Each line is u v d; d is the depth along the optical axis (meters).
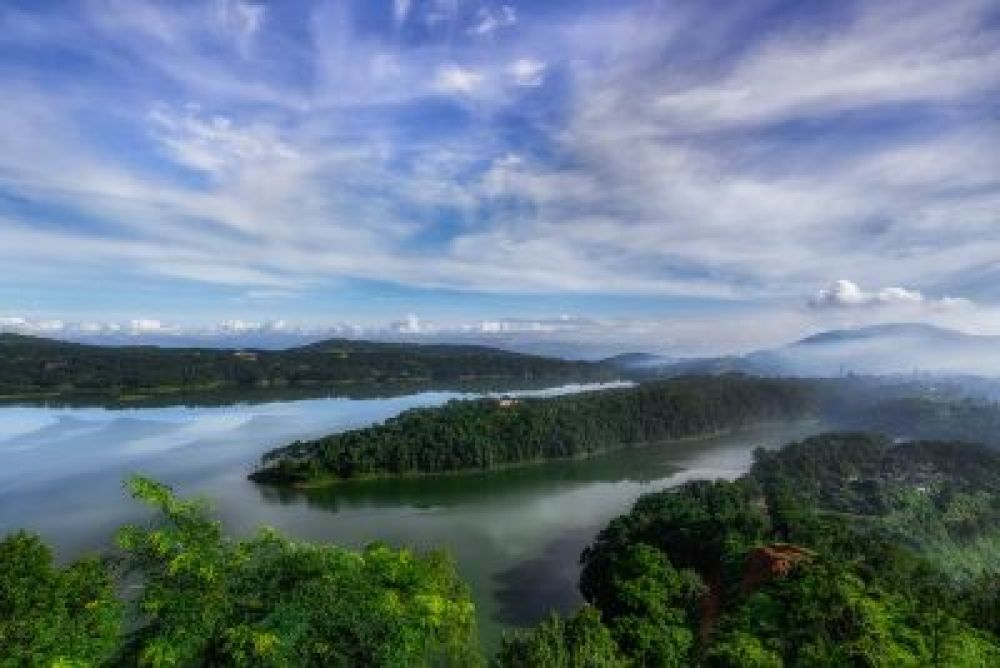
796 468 148.38
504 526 119.62
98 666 19.30
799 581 42.56
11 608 20.80
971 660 34.56
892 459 162.50
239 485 149.25
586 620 55.81
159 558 19.48
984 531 118.00
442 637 24.78
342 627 19.84
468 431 183.12
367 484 158.50
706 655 38.81
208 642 18.80
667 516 93.75
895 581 66.69
